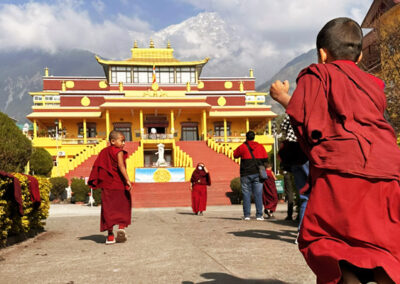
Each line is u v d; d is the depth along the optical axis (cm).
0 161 795
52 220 1261
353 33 232
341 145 196
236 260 468
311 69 219
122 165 676
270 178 1191
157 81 5441
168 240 655
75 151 4656
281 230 769
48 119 5034
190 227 864
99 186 679
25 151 855
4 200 623
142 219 1197
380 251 183
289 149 250
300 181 494
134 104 4522
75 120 5134
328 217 193
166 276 397
